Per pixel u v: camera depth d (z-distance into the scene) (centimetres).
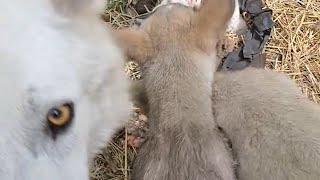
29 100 28
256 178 43
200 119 44
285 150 42
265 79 46
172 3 51
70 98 30
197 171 42
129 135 51
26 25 30
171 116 44
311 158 41
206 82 45
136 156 48
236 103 45
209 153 43
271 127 43
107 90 36
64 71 31
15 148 28
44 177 29
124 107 39
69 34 32
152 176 43
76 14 33
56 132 30
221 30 47
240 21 56
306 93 54
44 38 30
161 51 46
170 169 43
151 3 58
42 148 29
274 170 42
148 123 47
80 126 32
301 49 56
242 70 48
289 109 43
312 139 41
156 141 44
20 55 29
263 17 56
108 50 36
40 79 29
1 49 28
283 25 57
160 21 47
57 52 31
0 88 28
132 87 46
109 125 38
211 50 47
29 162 29
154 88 45
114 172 50
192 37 46
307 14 58
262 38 56
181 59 45
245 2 57
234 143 44
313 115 43
